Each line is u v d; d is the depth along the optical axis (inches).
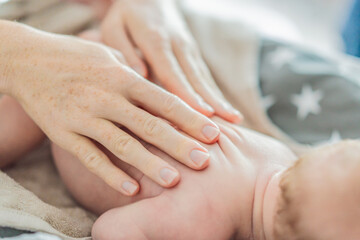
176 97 15.9
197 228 15.2
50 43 17.1
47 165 19.7
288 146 22.0
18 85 16.7
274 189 16.0
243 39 24.3
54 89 16.3
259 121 22.7
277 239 15.3
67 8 23.4
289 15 38.9
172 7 23.5
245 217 16.1
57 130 16.1
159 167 15.1
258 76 23.5
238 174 16.1
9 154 18.7
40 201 16.1
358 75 24.4
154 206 15.3
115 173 15.5
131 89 16.0
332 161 15.1
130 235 14.9
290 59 24.0
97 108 15.8
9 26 17.4
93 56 16.8
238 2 36.7
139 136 15.7
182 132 16.2
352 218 14.3
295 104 22.8
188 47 19.8
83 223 16.6
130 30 20.1
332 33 38.9
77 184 17.4
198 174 15.6
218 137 16.2
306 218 14.7
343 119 22.2
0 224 14.3
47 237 14.4
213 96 18.1
